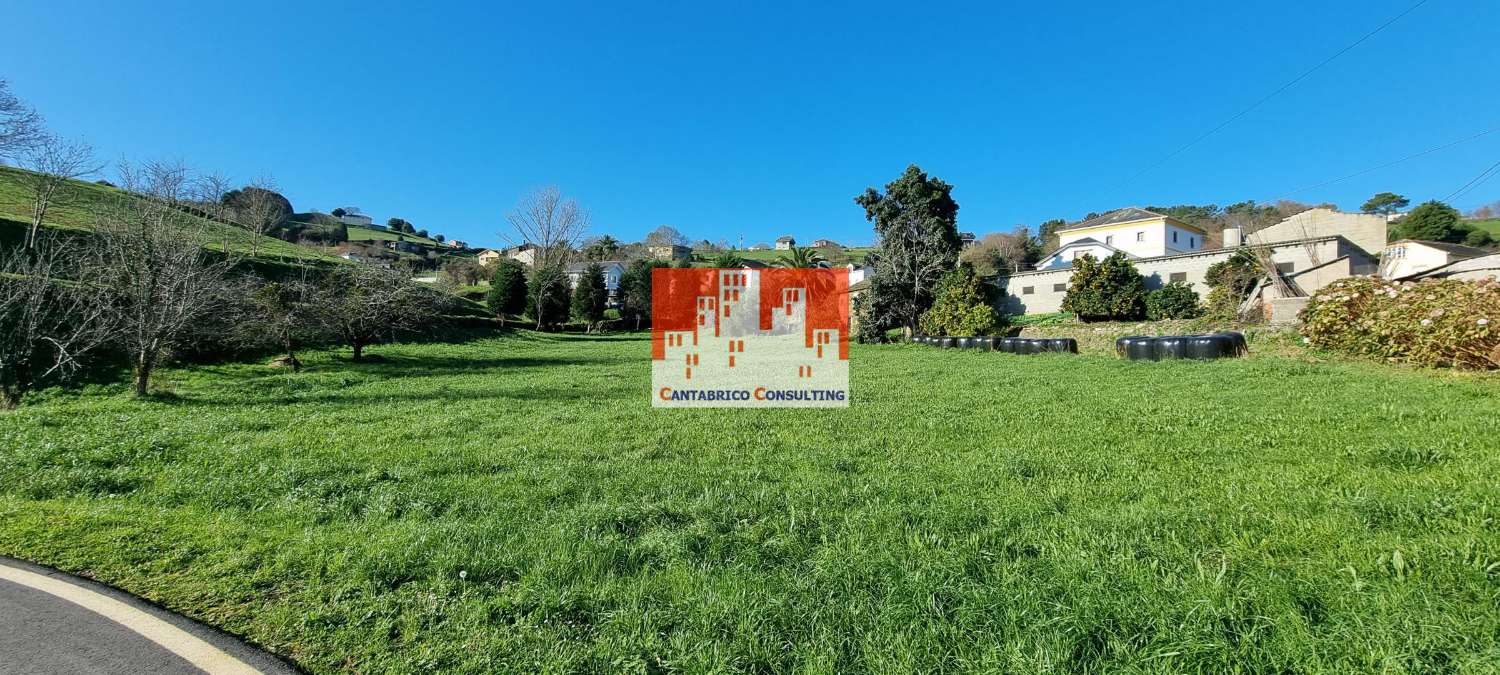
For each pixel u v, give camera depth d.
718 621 2.47
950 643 2.27
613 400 9.52
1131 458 4.79
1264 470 4.27
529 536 3.41
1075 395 8.32
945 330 23.92
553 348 26.33
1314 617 2.29
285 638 2.44
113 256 11.64
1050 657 2.12
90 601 2.73
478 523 3.68
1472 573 2.47
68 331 13.14
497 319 35.97
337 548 3.29
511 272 37.78
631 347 27.14
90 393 11.98
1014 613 2.39
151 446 5.79
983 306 23.16
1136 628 2.27
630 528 3.61
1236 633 2.21
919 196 30.86
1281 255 22.12
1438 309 8.92
